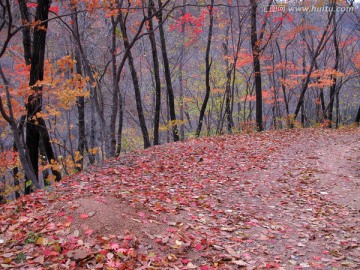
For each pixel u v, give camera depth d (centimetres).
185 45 2083
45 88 899
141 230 507
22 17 965
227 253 500
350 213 717
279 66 2372
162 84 2472
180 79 2402
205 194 791
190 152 1229
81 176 891
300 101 2225
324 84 2122
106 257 425
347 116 3791
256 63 1920
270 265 477
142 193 707
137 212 568
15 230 492
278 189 877
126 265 417
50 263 407
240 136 1644
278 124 3020
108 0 942
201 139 1554
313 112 3803
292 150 1318
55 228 482
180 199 709
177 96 2967
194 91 3162
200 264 461
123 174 912
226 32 2427
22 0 928
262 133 1770
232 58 2173
